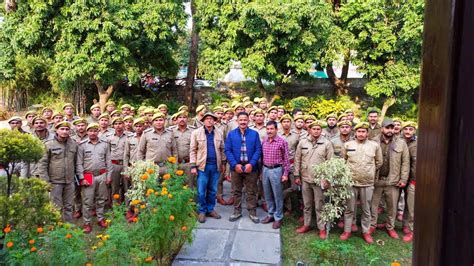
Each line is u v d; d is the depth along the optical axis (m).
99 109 7.25
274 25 10.30
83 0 10.03
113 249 2.96
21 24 10.38
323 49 10.99
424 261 0.62
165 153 5.26
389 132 4.70
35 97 14.08
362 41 11.32
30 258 2.62
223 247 4.36
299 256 4.29
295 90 14.21
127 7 10.94
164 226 3.55
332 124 5.86
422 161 0.63
